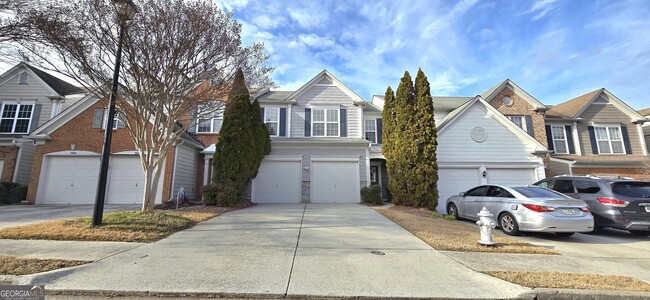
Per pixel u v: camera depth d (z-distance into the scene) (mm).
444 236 6566
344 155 15359
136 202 13367
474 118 14781
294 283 3756
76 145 13750
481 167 14289
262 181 14898
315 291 3537
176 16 7086
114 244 5438
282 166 15148
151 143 8461
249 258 4738
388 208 11898
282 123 16125
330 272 4168
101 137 13906
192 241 5828
